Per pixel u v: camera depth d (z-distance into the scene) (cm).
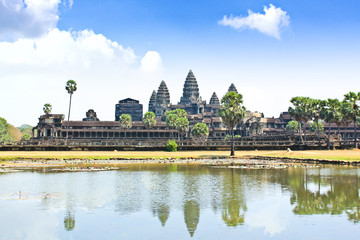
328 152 11169
